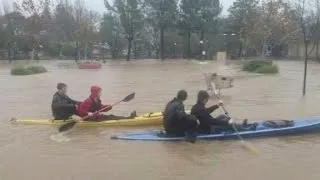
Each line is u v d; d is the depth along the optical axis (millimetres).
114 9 70250
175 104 10578
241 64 45406
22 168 8523
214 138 10477
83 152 9625
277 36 56625
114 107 15984
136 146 10062
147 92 20797
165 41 71875
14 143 10523
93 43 70062
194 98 18516
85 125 12188
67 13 72750
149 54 73875
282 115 14023
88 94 20453
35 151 9766
